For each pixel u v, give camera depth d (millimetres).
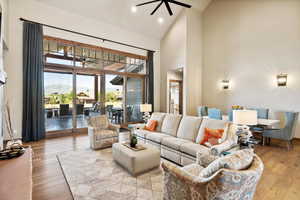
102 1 4867
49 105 4633
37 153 3230
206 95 6328
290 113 3656
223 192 1106
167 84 6859
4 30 3568
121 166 2645
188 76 5953
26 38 4004
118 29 5848
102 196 1865
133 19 5742
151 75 6734
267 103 4730
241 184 1109
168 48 6688
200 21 6418
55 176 2322
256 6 4996
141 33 6445
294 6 4293
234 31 5527
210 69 6219
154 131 3809
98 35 5363
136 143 2750
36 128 4133
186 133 3135
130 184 2119
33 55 4094
